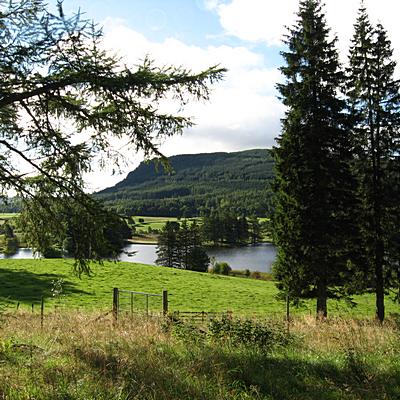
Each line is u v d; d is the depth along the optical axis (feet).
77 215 27.81
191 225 325.21
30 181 29.04
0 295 114.21
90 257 27.68
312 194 70.90
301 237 70.59
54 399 17.48
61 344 29.68
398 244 77.15
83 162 28.22
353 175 73.26
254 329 34.55
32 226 30.32
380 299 78.69
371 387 22.33
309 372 25.07
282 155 72.74
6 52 24.14
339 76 71.87
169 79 27.07
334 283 73.51
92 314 54.13
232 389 20.79
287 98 72.54
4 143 27.63
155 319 43.55
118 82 25.48
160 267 194.80
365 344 33.14
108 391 18.47
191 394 19.40
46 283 133.90
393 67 76.18
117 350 26.61
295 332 38.73
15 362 23.20
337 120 71.92
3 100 25.36
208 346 29.71
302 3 74.02
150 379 20.54
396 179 76.18
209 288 152.76
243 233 460.55
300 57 73.05
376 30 77.20
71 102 29.12
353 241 72.79
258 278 227.61
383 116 75.66
